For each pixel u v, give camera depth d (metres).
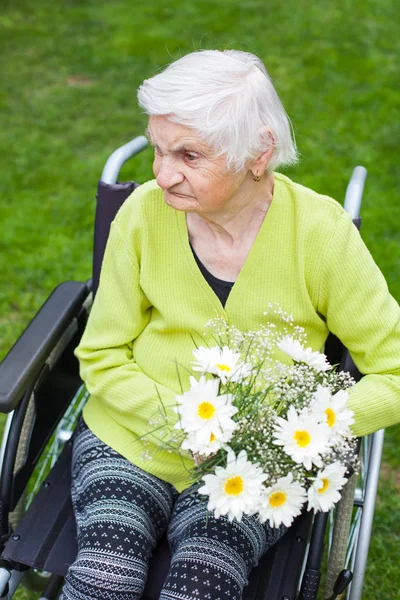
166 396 1.70
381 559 2.34
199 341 1.74
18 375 1.67
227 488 1.34
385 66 5.30
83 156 4.34
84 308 2.03
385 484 2.61
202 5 6.09
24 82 5.04
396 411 1.67
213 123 1.50
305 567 1.74
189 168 1.55
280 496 1.37
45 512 1.75
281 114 1.60
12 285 3.43
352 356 1.76
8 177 4.12
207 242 1.72
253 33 5.70
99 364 1.77
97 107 4.81
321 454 1.44
